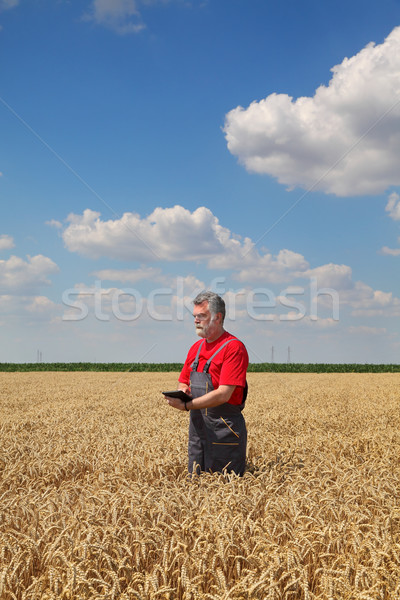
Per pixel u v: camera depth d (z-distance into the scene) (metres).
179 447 6.00
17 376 31.78
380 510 3.50
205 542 2.87
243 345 4.84
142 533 3.02
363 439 7.10
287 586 2.49
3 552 2.83
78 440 6.73
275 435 7.34
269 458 5.67
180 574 2.68
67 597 2.41
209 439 4.79
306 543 2.88
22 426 8.80
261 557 2.73
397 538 3.11
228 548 2.78
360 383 24.72
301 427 8.52
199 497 3.74
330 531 3.02
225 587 2.42
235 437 4.75
